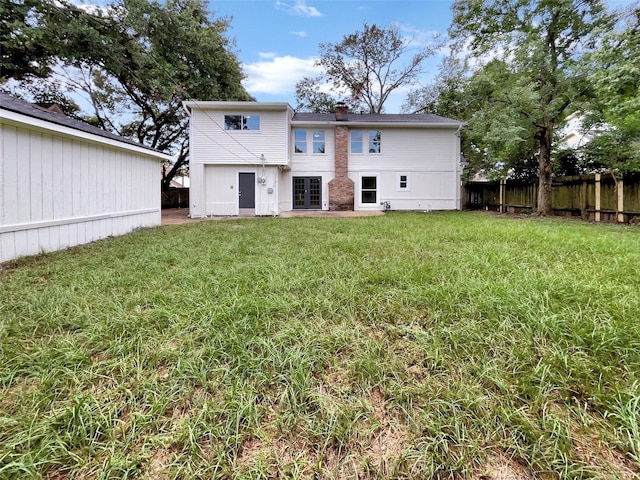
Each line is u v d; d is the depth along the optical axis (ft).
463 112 55.72
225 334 6.73
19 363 5.76
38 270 12.09
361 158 50.47
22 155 15.07
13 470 3.78
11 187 14.47
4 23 36.24
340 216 38.78
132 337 6.73
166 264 13.10
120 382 5.35
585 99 32.83
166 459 4.00
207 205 42.96
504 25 35.60
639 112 24.76
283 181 49.78
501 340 6.47
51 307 8.22
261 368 5.70
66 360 5.88
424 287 9.59
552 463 3.87
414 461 3.96
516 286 9.21
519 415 4.50
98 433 4.33
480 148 48.44
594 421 4.47
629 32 24.73
